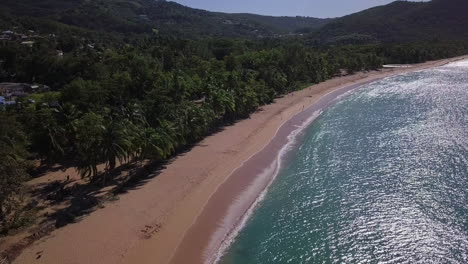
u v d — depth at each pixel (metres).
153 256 38.97
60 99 79.75
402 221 43.94
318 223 44.84
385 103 105.50
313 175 58.72
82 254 38.88
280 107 102.75
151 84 96.56
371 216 45.53
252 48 180.75
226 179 57.03
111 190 53.12
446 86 127.25
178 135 65.50
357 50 196.88
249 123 87.25
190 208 48.47
